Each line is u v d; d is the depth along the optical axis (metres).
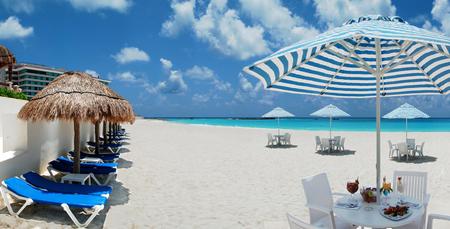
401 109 14.04
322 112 15.98
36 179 5.98
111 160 9.88
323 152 14.53
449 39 2.93
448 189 7.90
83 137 13.84
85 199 5.24
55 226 5.05
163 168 10.25
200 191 7.63
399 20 3.82
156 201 6.79
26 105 6.29
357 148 16.14
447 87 4.76
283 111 18.61
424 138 21.31
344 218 3.64
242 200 6.95
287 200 6.96
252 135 24.27
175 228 5.38
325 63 4.57
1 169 6.32
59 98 6.01
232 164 11.21
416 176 4.88
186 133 25.61
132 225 5.43
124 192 7.40
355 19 3.86
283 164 11.34
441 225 5.32
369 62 4.79
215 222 5.66
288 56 3.64
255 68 3.75
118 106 6.52
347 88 5.18
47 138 8.62
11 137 7.39
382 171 10.37
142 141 18.47
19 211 5.21
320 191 4.48
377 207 3.94
